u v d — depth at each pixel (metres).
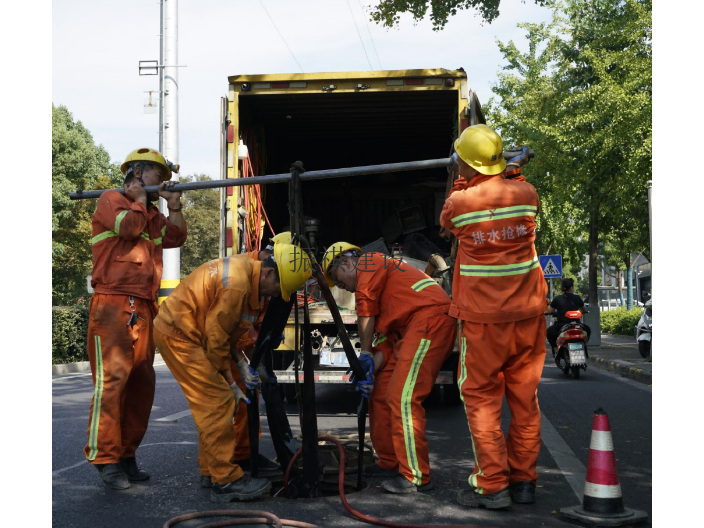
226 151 8.20
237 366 4.69
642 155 17.03
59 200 37.19
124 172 5.03
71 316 14.65
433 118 9.70
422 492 4.39
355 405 8.58
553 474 4.88
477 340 4.12
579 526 3.70
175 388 10.33
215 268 4.32
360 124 9.96
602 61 18.77
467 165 4.24
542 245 27.02
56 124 38.34
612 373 12.97
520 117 22.20
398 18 11.95
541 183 22.89
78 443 6.11
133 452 4.79
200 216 54.00
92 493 4.45
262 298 4.52
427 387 4.50
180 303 4.29
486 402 4.13
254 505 4.14
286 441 4.74
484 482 4.03
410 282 4.74
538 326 4.16
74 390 10.23
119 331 4.61
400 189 11.22
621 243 26.77
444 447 5.88
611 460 3.81
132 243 4.74
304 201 11.27
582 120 18.81
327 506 4.11
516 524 3.73
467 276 4.18
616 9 19.88
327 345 7.30
